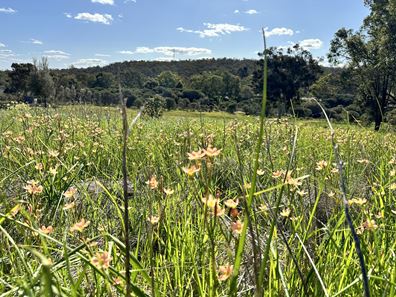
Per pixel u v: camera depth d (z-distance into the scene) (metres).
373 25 45.03
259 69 78.88
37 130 6.33
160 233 2.79
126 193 1.27
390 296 1.77
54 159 4.34
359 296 1.88
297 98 71.94
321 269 2.13
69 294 1.63
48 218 3.12
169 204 3.17
